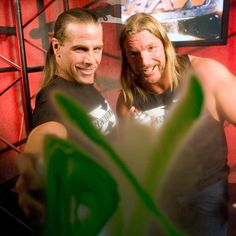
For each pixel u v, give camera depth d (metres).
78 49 1.02
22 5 2.21
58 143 0.99
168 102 1.22
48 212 1.08
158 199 1.24
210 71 1.19
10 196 2.27
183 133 1.21
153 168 1.22
